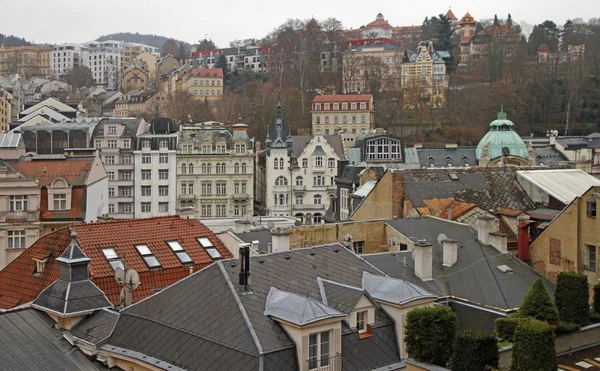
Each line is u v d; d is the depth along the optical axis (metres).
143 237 52.47
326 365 31.69
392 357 34.38
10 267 53.31
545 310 34.19
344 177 108.00
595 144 161.00
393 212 66.38
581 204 49.47
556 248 51.34
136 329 35.06
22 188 75.25
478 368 28.14
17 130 149.38
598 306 37.16
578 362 32.53
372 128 195.38
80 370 34.78
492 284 47.16
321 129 197.38
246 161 151.12
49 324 38.62
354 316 34.34
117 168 146.38
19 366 34.72
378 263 49.72
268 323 31.92
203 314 33.38
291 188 155.38
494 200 66.44
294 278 36.84
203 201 150.50
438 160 154.62
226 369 30.08
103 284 46.94
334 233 57.50
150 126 161.00
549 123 196.12
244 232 57.56
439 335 29.98
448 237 53.59
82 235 51.16
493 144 139.88
